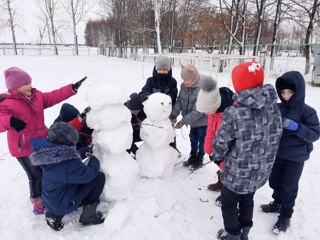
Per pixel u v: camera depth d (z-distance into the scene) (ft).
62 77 41.55
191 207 9.63
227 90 9.30
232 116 6.72
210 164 12.74
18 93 8.38
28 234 8.25
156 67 12.03
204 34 71.82
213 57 29.73
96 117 8.52
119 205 8.87
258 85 6.68
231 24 58.54
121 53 96.32
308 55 44.73
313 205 9.91
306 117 7.72
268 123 6.73
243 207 7.84
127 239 8.08
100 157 9.20
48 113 20.66
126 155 9.39
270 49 56.39
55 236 8.16
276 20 55.11
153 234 8.30
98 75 44.21
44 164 7.47
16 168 12.25
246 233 8.00
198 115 10.93
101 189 8.64
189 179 11.40
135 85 34.35
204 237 8.34
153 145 10.06
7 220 8.86
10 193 10.31
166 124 10.19
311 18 47.88
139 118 11.28
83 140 9.97
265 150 6.89
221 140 6.90
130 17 82.28
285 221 8.47
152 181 10.18
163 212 9.12
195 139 12.23
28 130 8.56
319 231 8.64
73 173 7.70
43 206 9.06
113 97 8.32
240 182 7.10
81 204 8.79
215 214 9.35
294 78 7.39
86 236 8.09
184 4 71.82
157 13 62.23
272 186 9.13
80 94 27.43
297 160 8.01
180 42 77.87
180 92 11.89
